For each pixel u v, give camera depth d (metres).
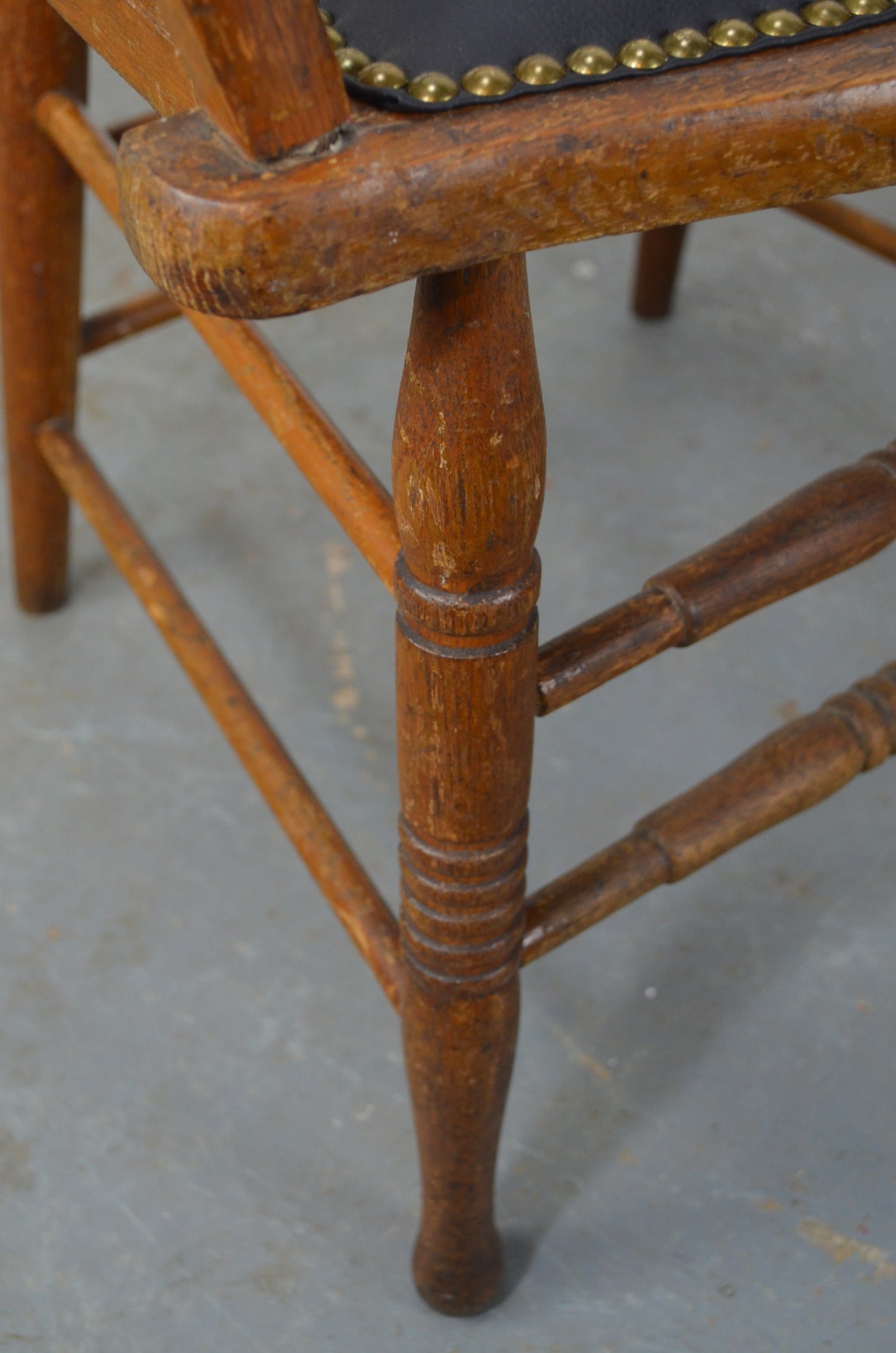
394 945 0.98
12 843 1.31
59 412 1.31
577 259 2.01
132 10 0.74
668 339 1.87
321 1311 1.06
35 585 1.49
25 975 1.22
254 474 1.70
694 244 2.04
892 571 1.57
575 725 1.41
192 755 1.40
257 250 0.66
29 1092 1.15
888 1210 1.10
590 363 1.83
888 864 1.30
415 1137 1.13
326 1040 1.18
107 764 1.38
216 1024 1.18
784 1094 1.15
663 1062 1.16
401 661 0.81
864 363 1.83
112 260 2.01
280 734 1.41
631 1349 1.04
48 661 1.48
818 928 1.25
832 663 1.47
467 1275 1.03
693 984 1.21
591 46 0.71
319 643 1.50
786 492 1.64
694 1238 1.09
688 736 1.40
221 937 1.25
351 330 1.90
